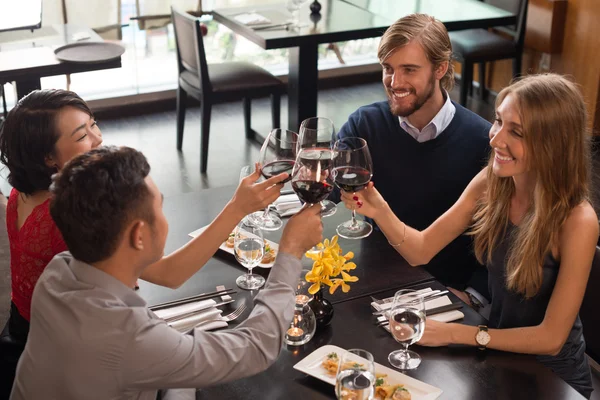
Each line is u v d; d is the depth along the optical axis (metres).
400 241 2.06
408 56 2.29
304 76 4.34
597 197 4.08
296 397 1.53
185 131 5.04
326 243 1.75
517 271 1.90
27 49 3.63
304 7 4.62
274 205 2.38
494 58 4.89
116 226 1.24
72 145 1.85
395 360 1.65
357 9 4.62
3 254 3.57
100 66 3.53
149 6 5.14
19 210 1.93
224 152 4.70
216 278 1.98
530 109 1.78
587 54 4.74
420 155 2.46
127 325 1.25
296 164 1.61
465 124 2.44
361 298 1.89
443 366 1.64
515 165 1.85
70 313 1.25
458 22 4.37
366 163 1.83
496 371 1.63
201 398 1.53
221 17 4.43
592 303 2.02
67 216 1.24
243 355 1.36
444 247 2.33
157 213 1.29
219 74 4.44
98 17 5.00
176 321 1.75
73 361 1.24
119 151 1.26
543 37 4.96
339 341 1.72
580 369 1.96
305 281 1.88
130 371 1.25
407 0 4.85
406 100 2.35
